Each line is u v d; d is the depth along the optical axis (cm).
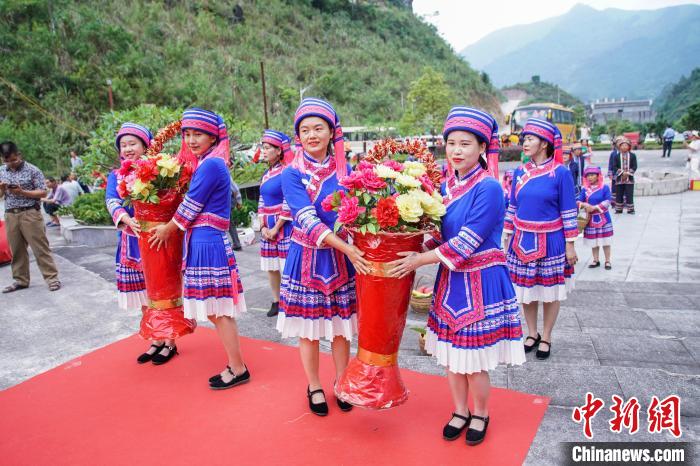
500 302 266
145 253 347
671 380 322
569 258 379
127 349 414
